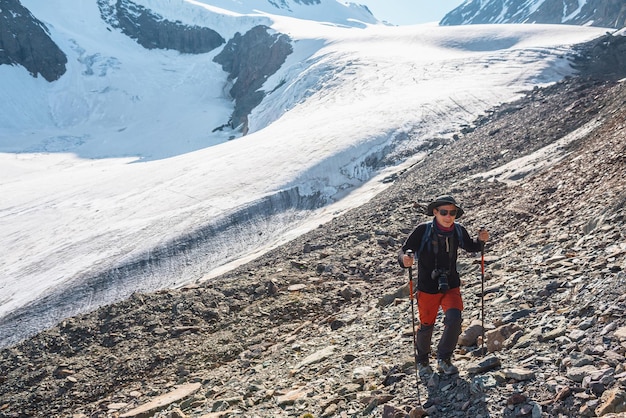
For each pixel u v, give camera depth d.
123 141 151.75
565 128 32.09
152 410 9.05
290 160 63.22
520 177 22.75
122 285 42.41
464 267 11.25
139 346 13.24
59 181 74.56
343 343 9.08
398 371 6.55
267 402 7.38
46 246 51.00
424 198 26.28
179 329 13.65
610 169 12.98
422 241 5.88
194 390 9.54
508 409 4.73
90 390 11.73
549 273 7.69
